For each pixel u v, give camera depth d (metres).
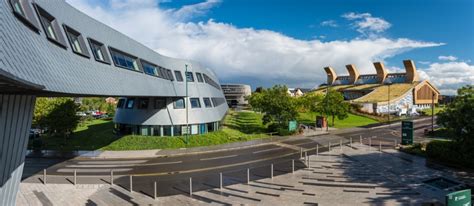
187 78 43.88
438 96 111.31
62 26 18.84
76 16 21.89
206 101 46.28
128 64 29.34
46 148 36.94
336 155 32.06
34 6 15.59
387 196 18.83
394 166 26.64
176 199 18.84
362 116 79.06
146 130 40.97
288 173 24.80
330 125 61.94
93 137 42.47
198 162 29.64
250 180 22.95
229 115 78.88
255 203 17.94
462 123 25.06
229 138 42.50
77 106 41.38
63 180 23.30
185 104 42.28
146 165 28.48
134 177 24.23
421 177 22.97
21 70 10.52
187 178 23.81
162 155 33.09
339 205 17.42
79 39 21.25
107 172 25.92
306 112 77.19
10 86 9.07
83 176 24.55
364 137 46.44
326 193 19.58
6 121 11.65
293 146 38.47
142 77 30.77
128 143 37.72
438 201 17.88
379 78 130.50
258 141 42.00
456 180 22.12
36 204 18.02
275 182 22.27
